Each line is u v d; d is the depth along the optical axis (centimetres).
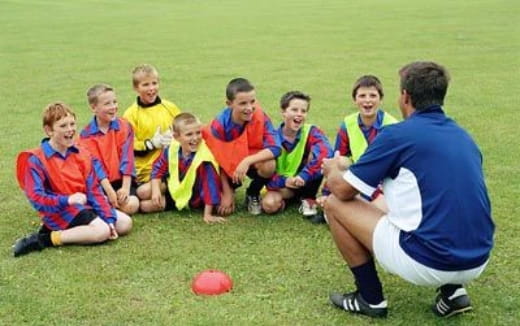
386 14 2480
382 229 392
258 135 597
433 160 378
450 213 373
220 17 2556
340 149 596
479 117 936
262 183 602
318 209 595
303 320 410
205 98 1117
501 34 1825
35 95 1162
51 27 2230
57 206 524
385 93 1137
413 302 432
